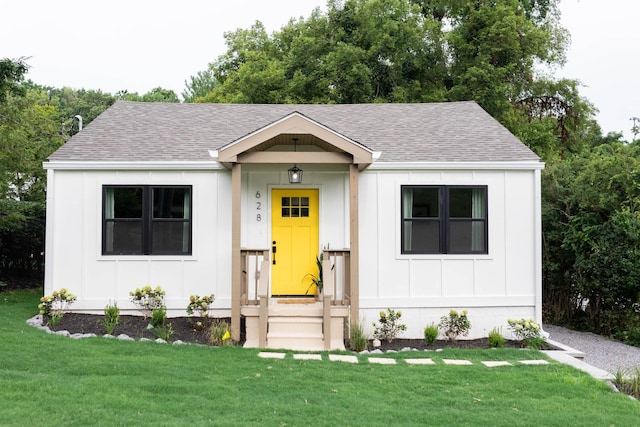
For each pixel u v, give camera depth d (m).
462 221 11.50
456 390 6.83
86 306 11.18
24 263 18.86
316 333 10.27
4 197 17.05
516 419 5.69
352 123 13.61
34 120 18.12
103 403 5.43
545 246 14.31
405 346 10.36
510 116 24.34
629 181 12.49
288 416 5.43
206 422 5.07
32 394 5.56
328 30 26.83
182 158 11.39
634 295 12.41
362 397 6.35
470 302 11.41
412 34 25.62
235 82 27.42
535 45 25.84
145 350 8.31
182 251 11.39
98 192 11.30
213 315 11.34
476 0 26.62
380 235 11.40
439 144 12.17
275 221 11.96
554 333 13.47
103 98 44.06
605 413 6.05
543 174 14.48
